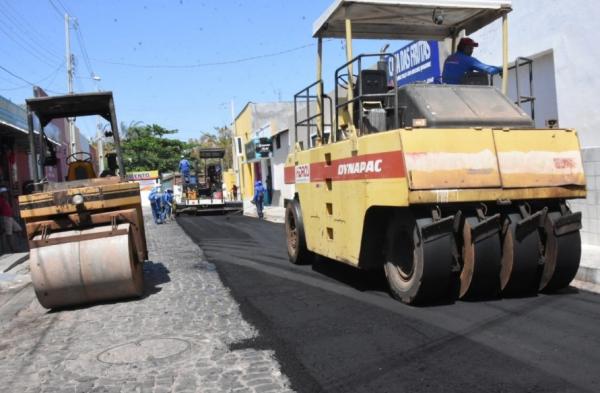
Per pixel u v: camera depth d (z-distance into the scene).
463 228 6.20
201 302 7.33
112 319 6.75
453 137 5.95
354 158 6.99
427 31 8.76
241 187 39.62
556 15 9.66
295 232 9.87
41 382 4.80
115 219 7.73
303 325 5.96
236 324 6.18
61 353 5.58
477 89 6.92
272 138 30.52
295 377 4.55
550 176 6.18
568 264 6.34
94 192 7.65
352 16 7.89
